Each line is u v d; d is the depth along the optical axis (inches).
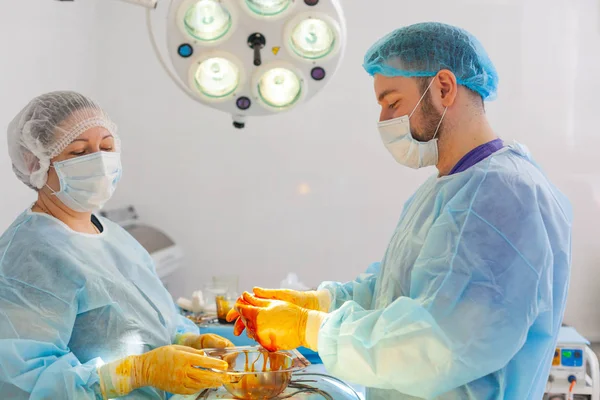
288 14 59.1
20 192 115.9
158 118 159.0
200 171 160.1
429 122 58.1
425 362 50.3
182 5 57.9
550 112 152.6
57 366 54.6
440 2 152.9
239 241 161.2
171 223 161.3
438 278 52.2
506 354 50.5
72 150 62.9
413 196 68.2
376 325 52.5
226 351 62.5
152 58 157.4
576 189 153.3
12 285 57.7
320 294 70.3
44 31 125.2
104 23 156.0
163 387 56.6
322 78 62.0
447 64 57.2
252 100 62.3
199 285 161.9
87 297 59.9
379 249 159.2
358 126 156.9
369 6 154.2
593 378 104.2
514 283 50.9
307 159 158.6
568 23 150.4
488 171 54.8
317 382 64.6
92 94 152.6
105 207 156.5
